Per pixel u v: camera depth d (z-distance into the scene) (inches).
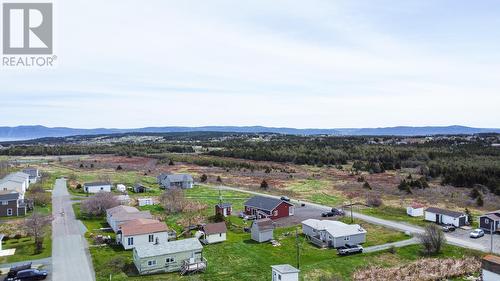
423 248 2253.9
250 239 2453.2
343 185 4411.9
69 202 3383.4
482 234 2502.5
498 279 1788.9
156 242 2214.6
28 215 2908.5
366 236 2509.8
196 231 2534.5
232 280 1807.3
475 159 5374.0
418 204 3186.5
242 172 5442.9
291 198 3772.1
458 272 1951.3
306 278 1840.6
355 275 1905.8
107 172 5403.5
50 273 1818.4
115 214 2573.8
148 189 3973.9
